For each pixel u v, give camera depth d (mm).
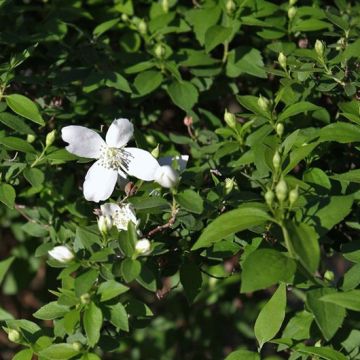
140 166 534
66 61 645
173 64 613
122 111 640
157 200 512
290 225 473
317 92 596
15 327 534
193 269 545
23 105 557
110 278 503
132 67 619
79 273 509
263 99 559
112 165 535
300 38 644
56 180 630
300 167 600
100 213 539
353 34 591
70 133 532
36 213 627
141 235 512
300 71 558
